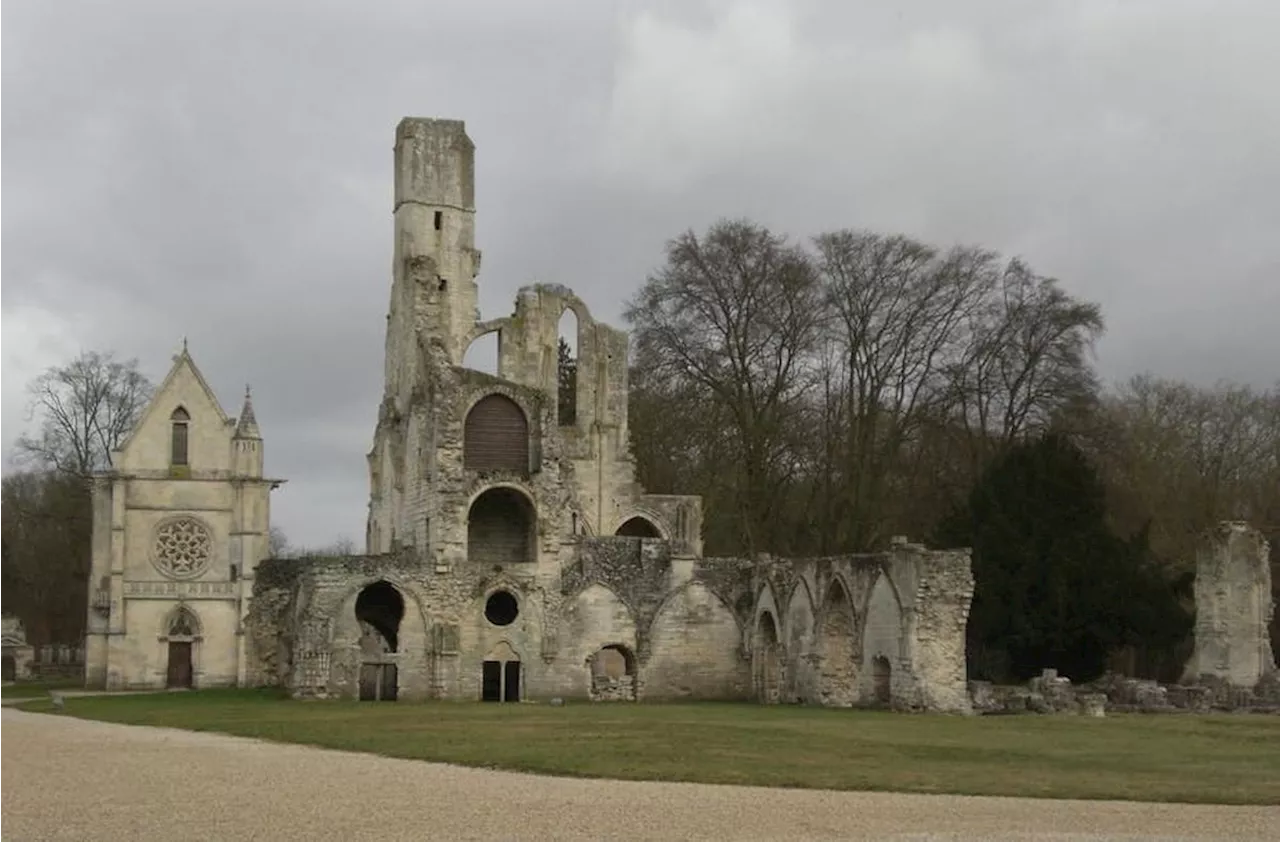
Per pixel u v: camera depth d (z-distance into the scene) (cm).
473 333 9525
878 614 6806
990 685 6956
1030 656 7644
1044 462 7906
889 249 9256
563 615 7756
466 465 7838
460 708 6303
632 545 7944
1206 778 3450
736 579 8050
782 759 3766
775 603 7694
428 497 7800
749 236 9338
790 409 9531
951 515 8231
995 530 7769
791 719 5612
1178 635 7662
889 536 9256
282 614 8625
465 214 9512
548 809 2758
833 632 7175
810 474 9700
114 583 9769
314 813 2684
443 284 9388
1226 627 7669
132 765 3581
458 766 3612
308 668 7269
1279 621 9062
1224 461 10794
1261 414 10906
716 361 9294
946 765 3694
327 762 3694
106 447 11112
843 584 7106
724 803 2886
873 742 4347
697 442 9988
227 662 9912
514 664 7669
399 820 2603
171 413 10094
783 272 9244
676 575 7956
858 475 9069
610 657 8825
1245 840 2491
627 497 9719
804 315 9250
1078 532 7744
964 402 9050
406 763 3678
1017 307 9038
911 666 6488
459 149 9519
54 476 11669
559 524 7844
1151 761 3872
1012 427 8981
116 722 5522
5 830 2481
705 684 7919
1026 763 3778
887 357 9244
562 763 3597
